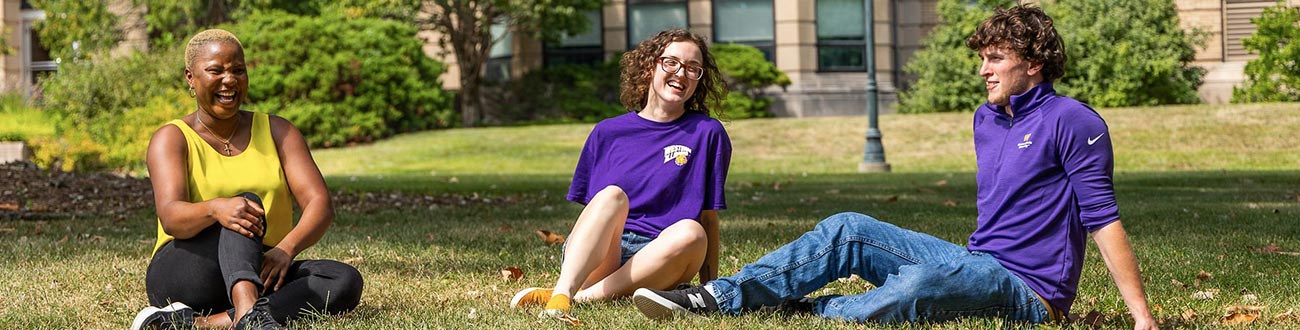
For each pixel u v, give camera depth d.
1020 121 3.39
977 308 3.42
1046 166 3.33
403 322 3.69
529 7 24.66
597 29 27.06
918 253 3.53
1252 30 25.33
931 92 24.12
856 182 13.44
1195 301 4.22
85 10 24.50
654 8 26.70
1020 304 3.39
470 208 9.76
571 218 8.53
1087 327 3.51
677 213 4.01
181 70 20.88
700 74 3.97
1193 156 17.19
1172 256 5.64
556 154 19.64
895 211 8.88
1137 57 22.97
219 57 3.65
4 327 3.79
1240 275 4.90
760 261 3.66
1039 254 3.38
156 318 3.42
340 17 23.17
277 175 3.79
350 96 21.94
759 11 26.36
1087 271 4.94
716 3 26.45
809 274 3.62
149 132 19.36
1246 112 19.67
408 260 5.68
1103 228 3.24
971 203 9.78
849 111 26.30
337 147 21.42
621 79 4.15
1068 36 23.03
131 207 9.88
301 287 3.63
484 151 20.20
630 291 3.94
